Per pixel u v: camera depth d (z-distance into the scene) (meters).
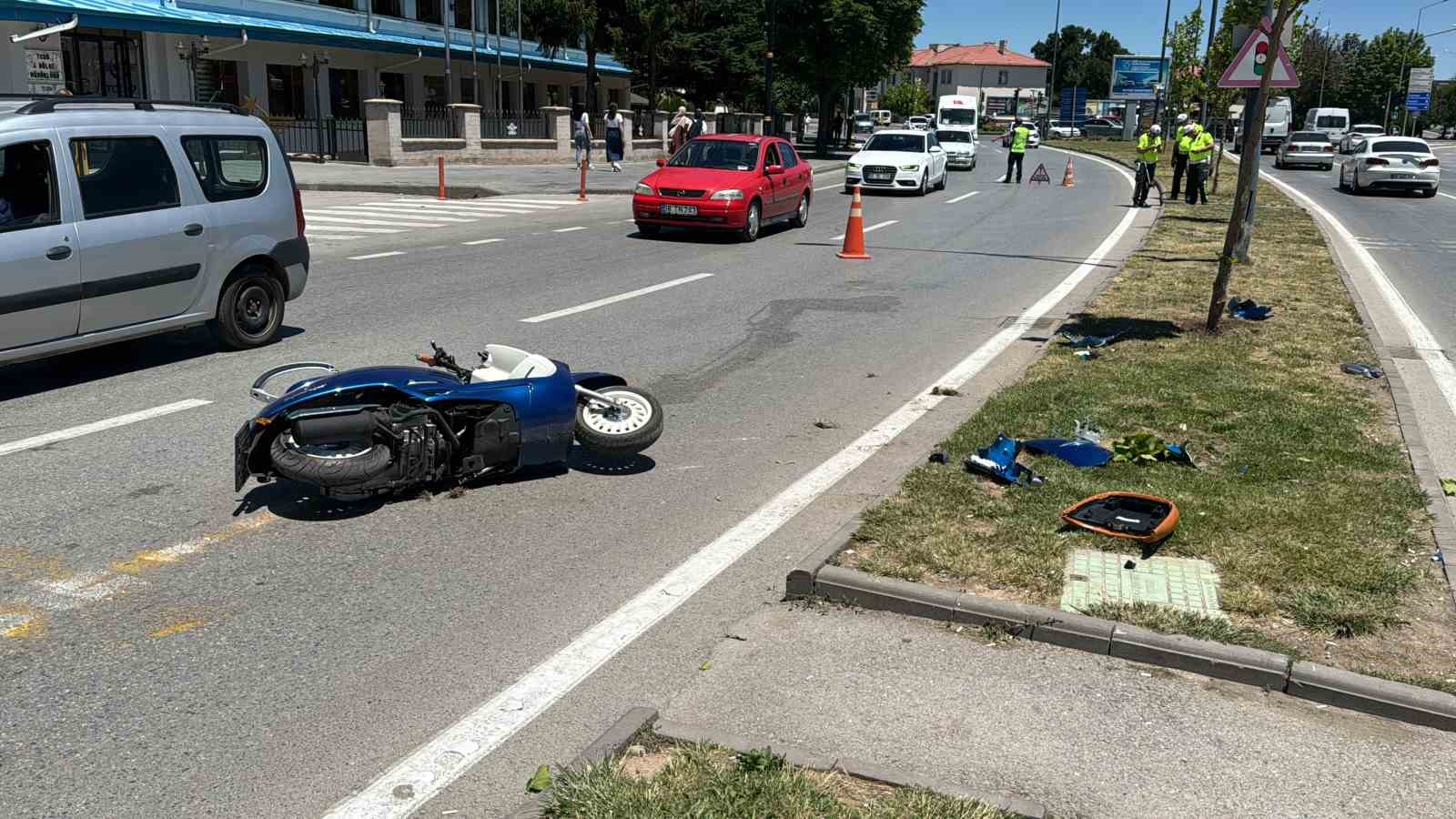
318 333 9.77
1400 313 12.02
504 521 5.48
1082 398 7.45
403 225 19.19
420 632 4.29
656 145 44.22
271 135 9.27
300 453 5.23
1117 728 3.61
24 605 4.45
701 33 57.59
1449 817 3.18
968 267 15.12
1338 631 4.17
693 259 15.41
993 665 4.02
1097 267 15.21
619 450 6.14
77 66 28.47
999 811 3.09
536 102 51.00
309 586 4.69
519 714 3.70
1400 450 6.35
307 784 3.30
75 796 3.21
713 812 3.03
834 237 18.73
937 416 7.55
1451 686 3.75
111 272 7.82
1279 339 9.67
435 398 5.59
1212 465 6.10
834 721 3.64
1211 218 21.48
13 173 7.32
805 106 83.44
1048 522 5.16
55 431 6.73
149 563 4.88
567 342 9.68
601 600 4.60
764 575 4.87
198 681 3.89
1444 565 4.71
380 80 39.84
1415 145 31.52
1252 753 3.48
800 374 8.77
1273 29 9.24
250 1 33.75
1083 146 69.88
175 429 6.83
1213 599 4.40
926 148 29.62
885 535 5.01
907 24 48.28
